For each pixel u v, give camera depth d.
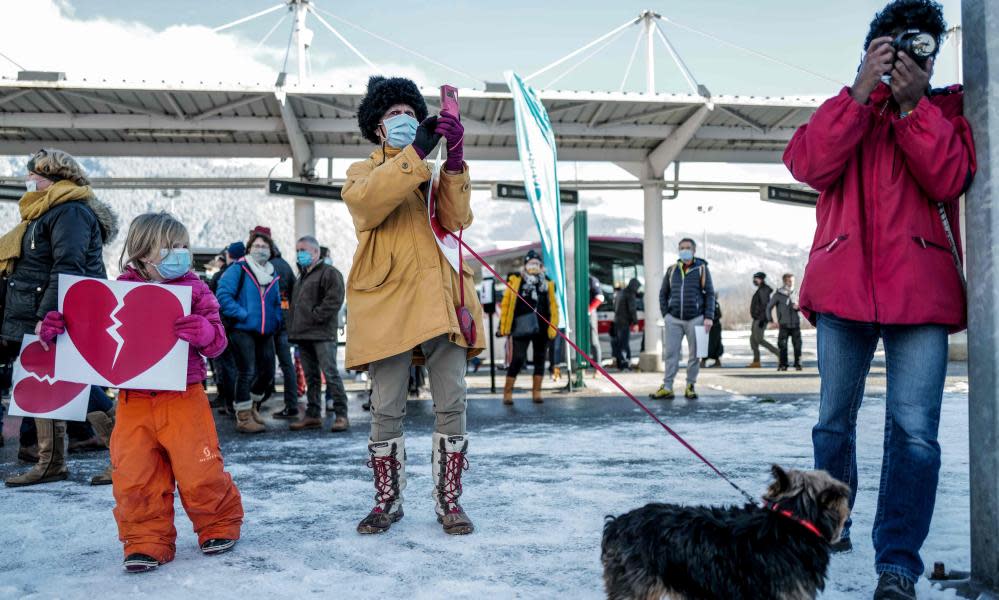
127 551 3.15
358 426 7.77
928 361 2.74
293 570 3.11
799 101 12.48
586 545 3.38
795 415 7.66
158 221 3.36
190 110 11.99
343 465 5.49
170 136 13.12
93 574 3.11
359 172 3.58
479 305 3.77
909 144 2.65
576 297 11.21
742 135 13.75
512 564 3.14
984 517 2.66
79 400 4.22
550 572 3.04
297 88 11.26
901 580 2.62
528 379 13.59
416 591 2.85
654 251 14.66
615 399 9.66
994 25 2.61
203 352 3.37
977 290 2.66
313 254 7.44
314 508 4.18
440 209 3.57
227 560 3.26
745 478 4.73
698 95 12.31
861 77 2.69
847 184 2.93
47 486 4.82
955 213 2.86
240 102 11.64
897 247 2.75
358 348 3.60
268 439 6.93
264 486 4.79
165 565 3.21
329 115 12.48
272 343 7.83
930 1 2.71
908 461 2.70
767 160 14.80
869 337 2.97
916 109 2.64
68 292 3.21
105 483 4.87
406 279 3.54
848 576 2.95
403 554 3.29
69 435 6.12
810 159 2.84
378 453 3.70
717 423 7.21
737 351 23.23
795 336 14.52
